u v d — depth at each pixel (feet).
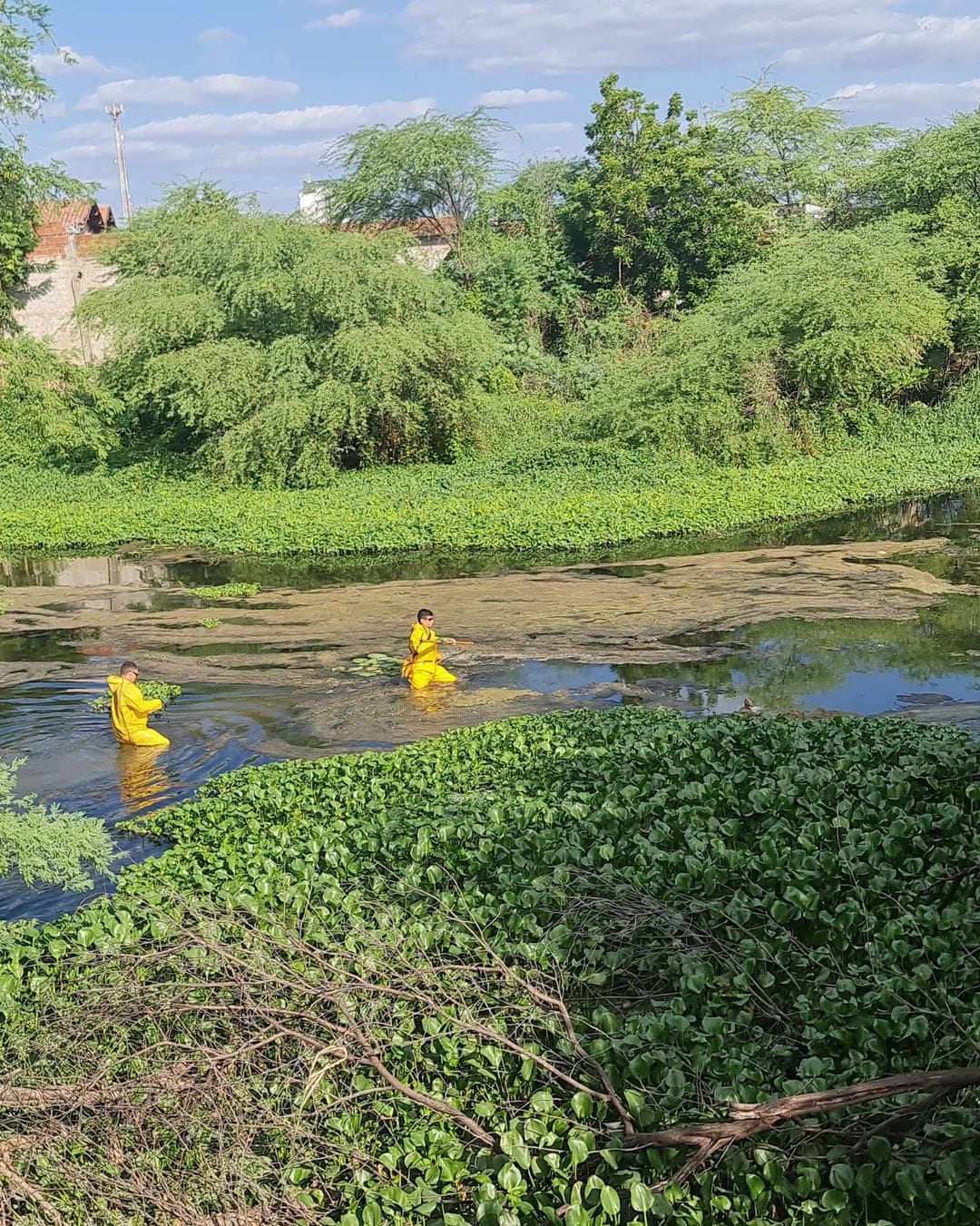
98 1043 19.08
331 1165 17.69
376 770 37.42
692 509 86.99
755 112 141.59
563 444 108.88
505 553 81.87
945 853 25.13
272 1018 18.90
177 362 104.47
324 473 104.32
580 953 22.45
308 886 26.32
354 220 148.97
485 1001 20.08
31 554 88.69
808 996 20.71
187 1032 19.19
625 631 59.57
